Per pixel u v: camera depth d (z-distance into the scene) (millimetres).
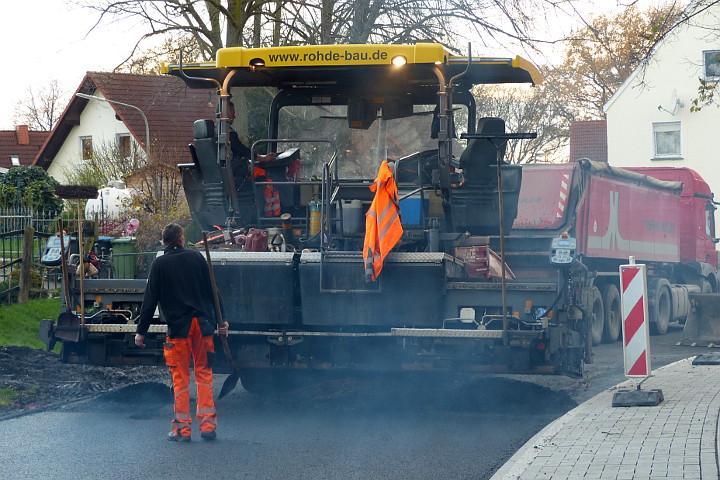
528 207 17141
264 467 7469
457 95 11336
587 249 17281
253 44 25109
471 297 9680
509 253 16656
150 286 8594
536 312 9758
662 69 42969
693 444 7523
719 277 27734
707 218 25938
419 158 11047
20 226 20188
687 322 18469
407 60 10133
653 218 21391
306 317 9617
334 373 10234
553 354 9562
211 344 8695
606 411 9320
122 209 24469
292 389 11227
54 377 12305
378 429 9133
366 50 10195
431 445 8375
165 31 23828
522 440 8602
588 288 17344
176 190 24578
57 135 51812
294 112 11500
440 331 9406
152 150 32594
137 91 46250
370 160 11234
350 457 7871
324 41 24078
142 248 21375
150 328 9688
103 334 10023
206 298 8703
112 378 12586
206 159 10422
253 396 11250
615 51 22000
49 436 8703
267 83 11359
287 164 11336
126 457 7801
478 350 9516
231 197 10523
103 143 38844
